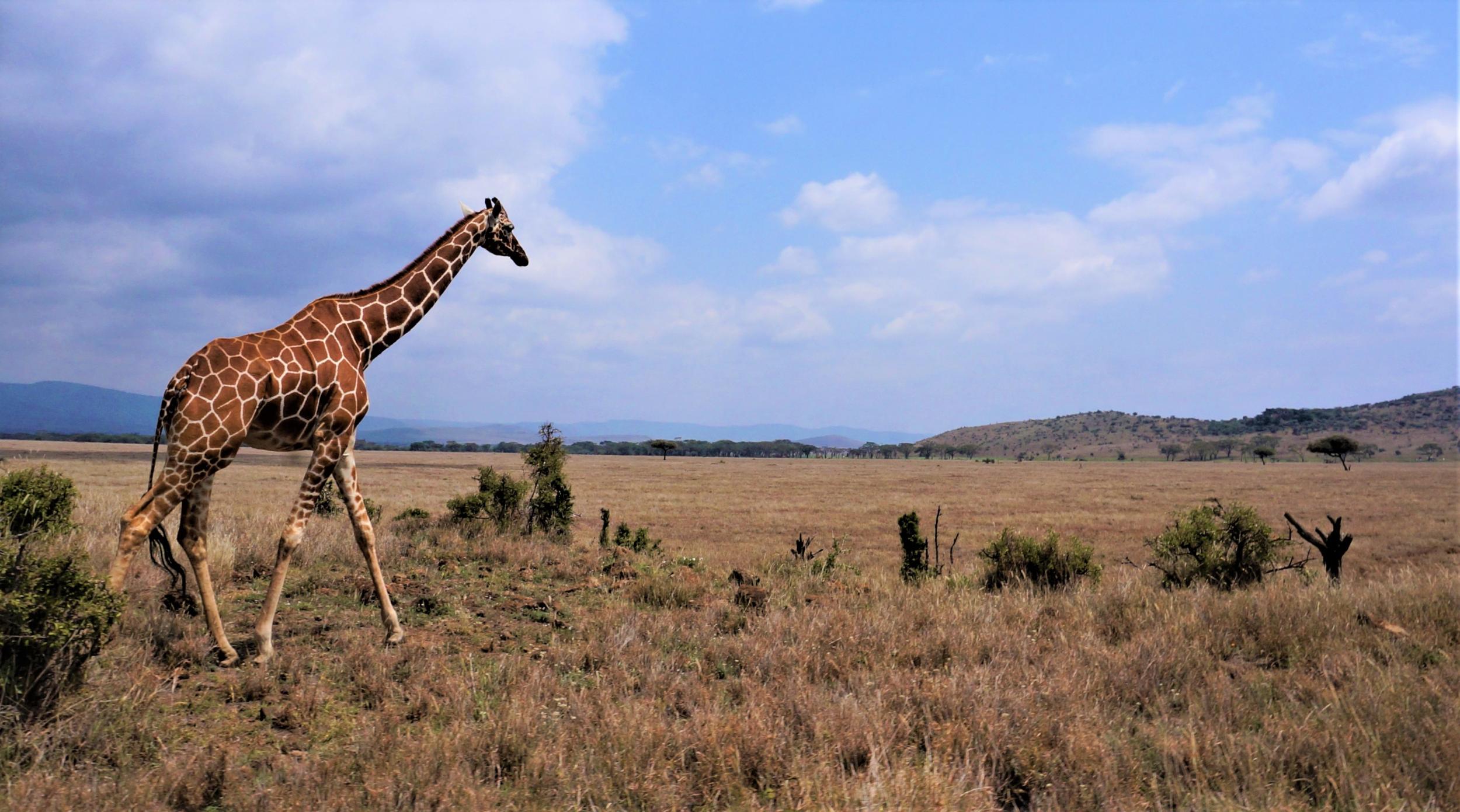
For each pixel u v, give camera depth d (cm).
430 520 1558
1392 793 402
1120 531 3688
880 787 386
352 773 417
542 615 778
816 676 603
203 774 397
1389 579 1015
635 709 495
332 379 629
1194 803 396
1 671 441
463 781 400
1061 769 430
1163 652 618
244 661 589
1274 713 519
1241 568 1148
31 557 492
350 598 809
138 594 737
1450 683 562
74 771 395
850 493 6825
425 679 562
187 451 550
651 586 904
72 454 8662
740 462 17775
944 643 682
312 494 619
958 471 12781
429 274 739
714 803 402
